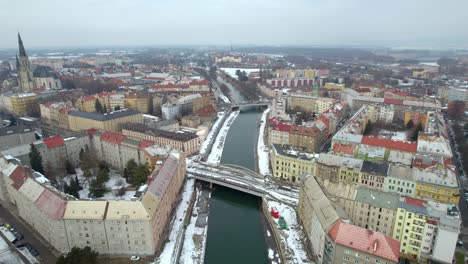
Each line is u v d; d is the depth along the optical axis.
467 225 176.88
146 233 150.38
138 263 148.38
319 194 159.75
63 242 152.88
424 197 193.00
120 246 153.25
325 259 139.62
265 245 171.12
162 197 171.38
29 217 174.00
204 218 194.75
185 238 172.88
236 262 157.25
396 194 161.88
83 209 150.25
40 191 166.50
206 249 167.00
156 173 185.00
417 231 148.38
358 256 127.62
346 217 144.50
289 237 169.50
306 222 169.25
